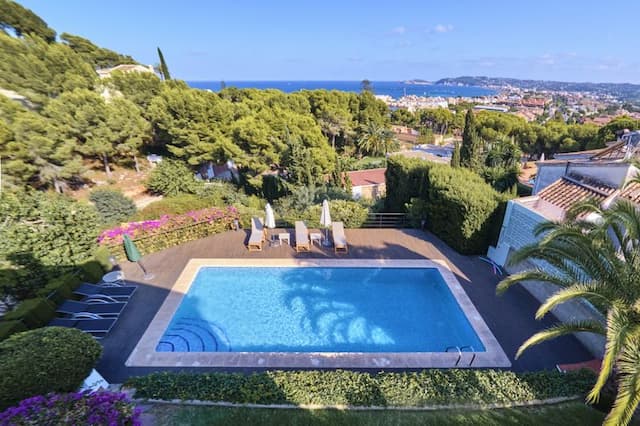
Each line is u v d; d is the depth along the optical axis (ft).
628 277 19.25
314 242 45.34
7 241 29.32
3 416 14.75
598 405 19.53
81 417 15.16
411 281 38.06
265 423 18.47
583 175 39.01
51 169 59.36
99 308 29.55
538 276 21.93
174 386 20.21
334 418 18.84
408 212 50.88
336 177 85.87
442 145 204.23
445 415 19.15
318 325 30.99
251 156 77.36
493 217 39.34
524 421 18.79
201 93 76.95
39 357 18.01
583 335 26.17
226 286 36.65
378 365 24.27
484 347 26.17
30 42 74.13
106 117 69.21
